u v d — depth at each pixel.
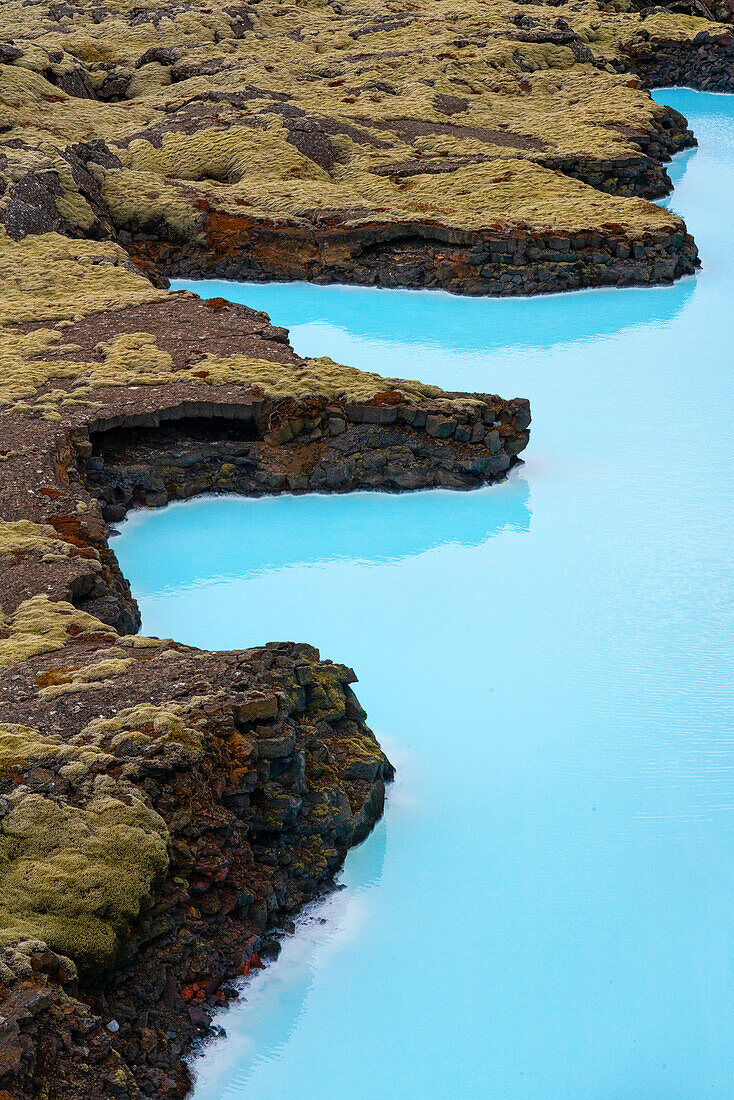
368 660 21.05
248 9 80.88
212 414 27.94
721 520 26.08
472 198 48.03
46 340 32.75
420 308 41.81
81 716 15.21
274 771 14.98
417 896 15.05
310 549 25.39
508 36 74.19
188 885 13.47
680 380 34.31
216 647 21.41
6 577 20.42
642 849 16.06
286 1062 12.52
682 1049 12.96
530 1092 12.34
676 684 20.09
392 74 67.06
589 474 28.47
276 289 44.72
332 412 28.20
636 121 58.75
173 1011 12.55
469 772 17.83
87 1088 10.70
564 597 23.19
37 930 11.96
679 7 86.06
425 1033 13.02
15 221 43.06
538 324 39.59
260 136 54.59
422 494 27.47
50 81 64.06
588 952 14.26
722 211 50.91
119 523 26.30
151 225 47.41
